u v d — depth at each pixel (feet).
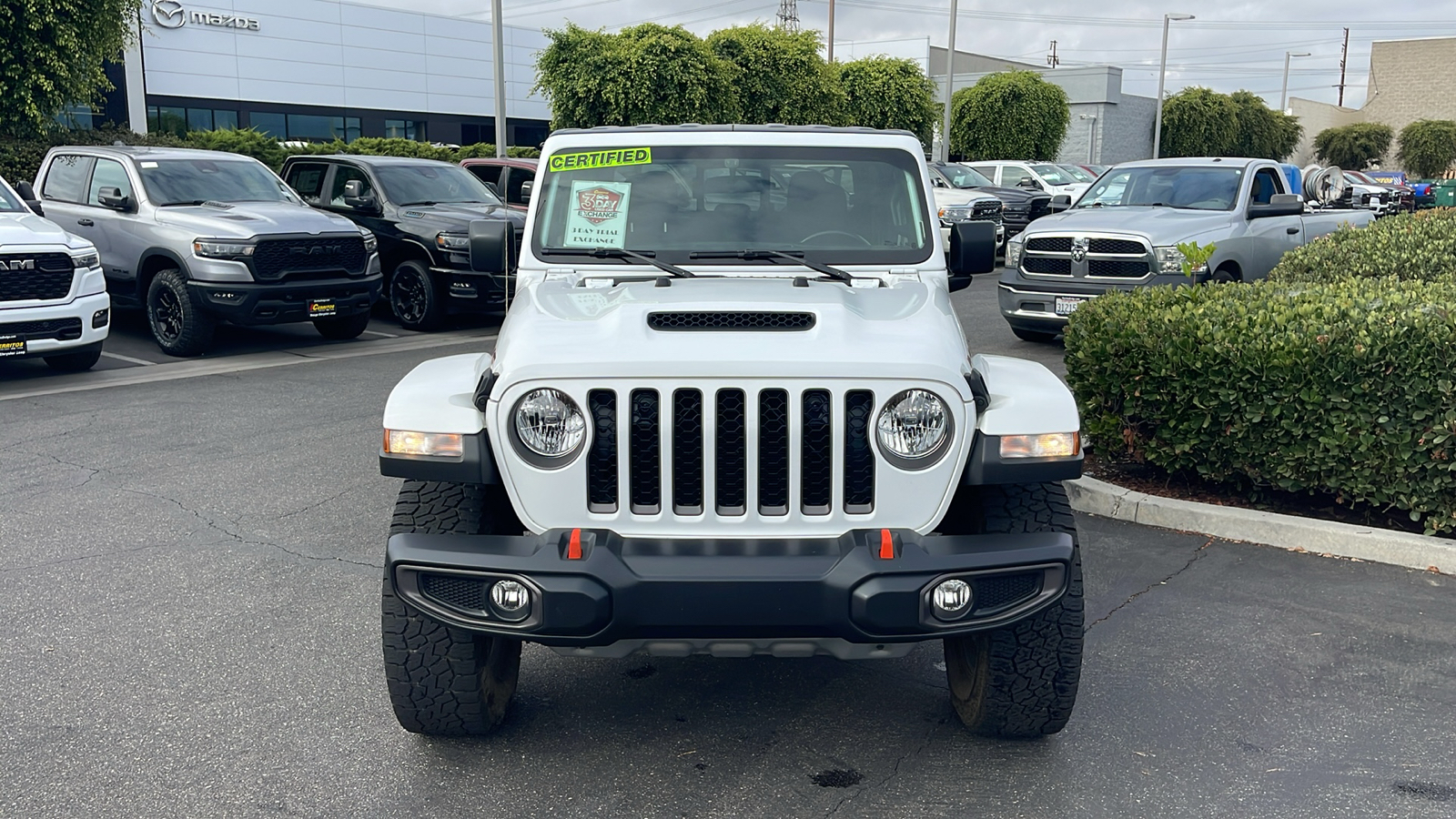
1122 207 38.50
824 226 14.55
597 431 10.49
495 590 10.22
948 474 10.54
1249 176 38.11
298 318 37.83
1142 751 12.15
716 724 12.84
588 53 80.28
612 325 11.10
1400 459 17.85
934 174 73.92
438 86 139.64
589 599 9.90
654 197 14.64
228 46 119.75
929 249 14.42
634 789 11.41
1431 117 260.21
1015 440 10.68
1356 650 14.61
